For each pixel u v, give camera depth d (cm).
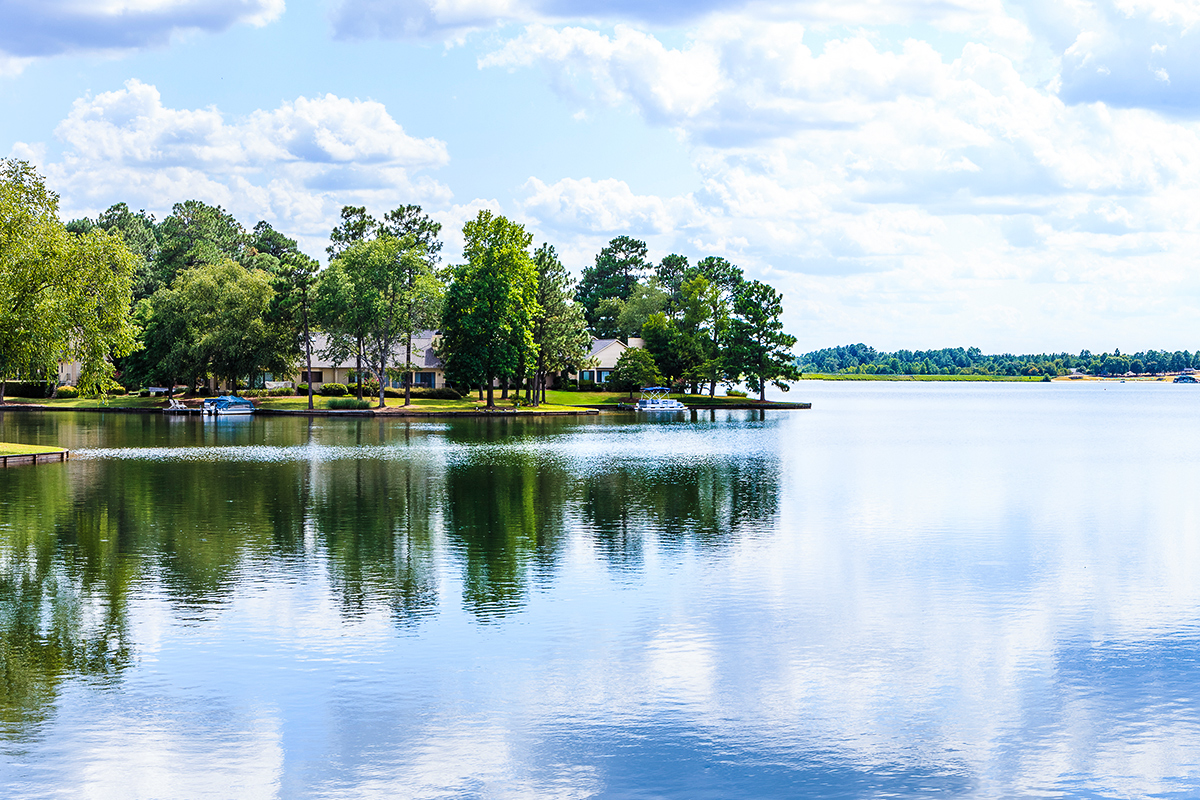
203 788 1182
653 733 1345
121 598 1981
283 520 2952
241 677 1533
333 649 1669
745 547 2592
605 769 1240
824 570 2314
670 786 1199
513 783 1202
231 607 1919
